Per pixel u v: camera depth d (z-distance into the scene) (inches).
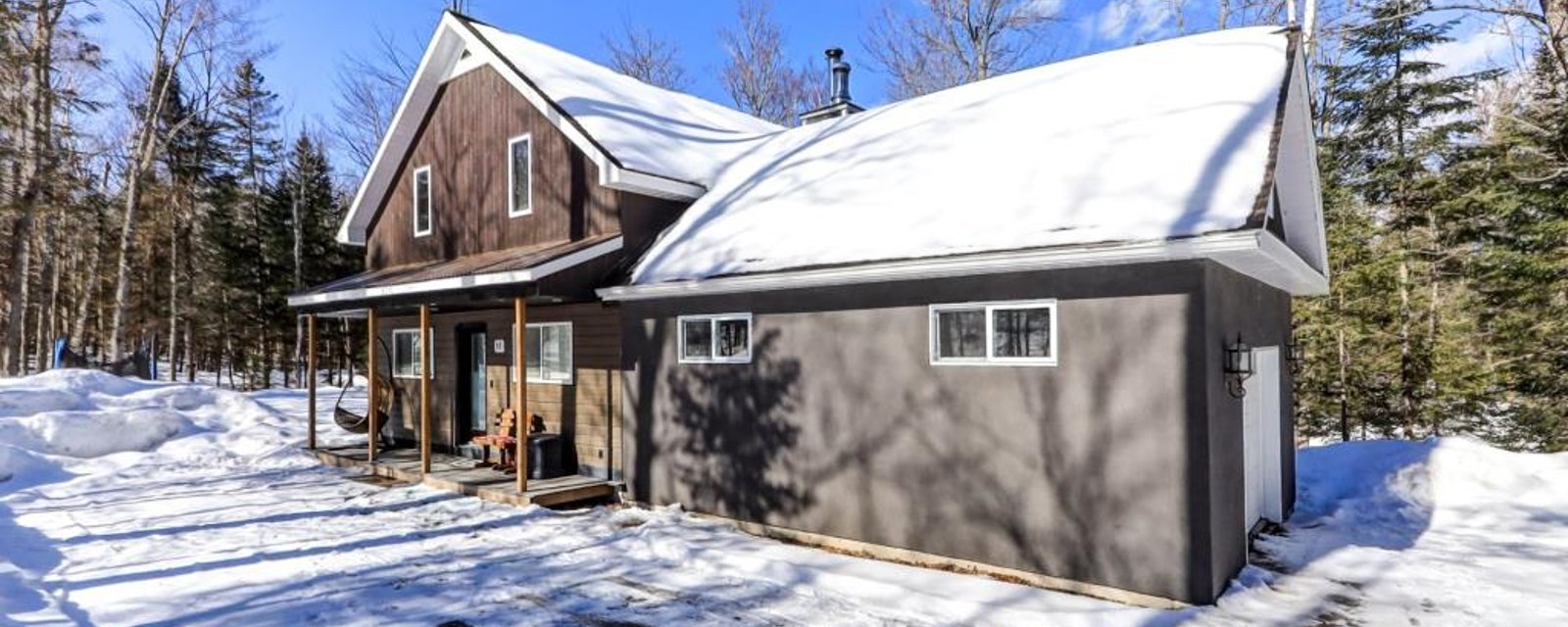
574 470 390.9
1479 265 509.4
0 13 685.3
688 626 200.1
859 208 298.2
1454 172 565.6
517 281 327.3
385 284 385.7
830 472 279.3
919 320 256.4
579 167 391.9
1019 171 270.2
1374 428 612.4
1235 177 215.6
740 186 380.8
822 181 339.6
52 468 438.6
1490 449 355.6
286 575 246.1
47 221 933.8
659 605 216.5
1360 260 596.7
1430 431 585.3
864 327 270.7
